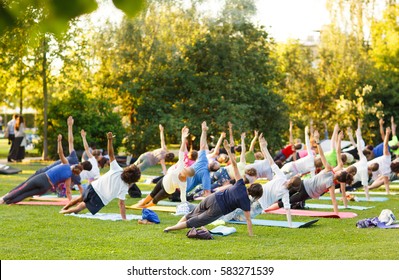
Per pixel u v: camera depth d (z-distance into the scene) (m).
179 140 28.06
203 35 29.33
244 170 13.73
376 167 15.01
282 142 30.98
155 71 29.11
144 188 16.94
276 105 29.78
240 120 28.14
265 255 7.46
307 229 9.88
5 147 43.50
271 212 12.05
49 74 28.66
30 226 9.59
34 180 12.28
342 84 35.66
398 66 38.66
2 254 7.39
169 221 10.53
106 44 28.17
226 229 9.37
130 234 9.05
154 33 28.62
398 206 13.39
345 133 34.09
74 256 7.32
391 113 35.31
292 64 36.47
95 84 30.03
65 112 28.31
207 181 12.84
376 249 7.89
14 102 39.62
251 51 29.64
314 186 11.55
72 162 13.23
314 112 35.75
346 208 12.93
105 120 28.75
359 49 36.88
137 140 28.98
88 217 10.78
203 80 29.16
